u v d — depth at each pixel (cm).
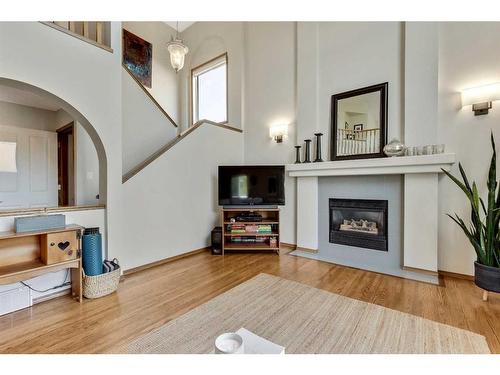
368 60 334
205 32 546
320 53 378
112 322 191
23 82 207
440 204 284
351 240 348
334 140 359
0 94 349
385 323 186
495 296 231
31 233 200
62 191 427
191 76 575
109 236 270
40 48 217
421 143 286
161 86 563
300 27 393
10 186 363
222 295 236
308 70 386
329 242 369
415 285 257
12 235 190
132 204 303
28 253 218
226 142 441
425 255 283
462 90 265
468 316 197
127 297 234
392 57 316
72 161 409
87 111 250
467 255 269
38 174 390
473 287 251
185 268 314
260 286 256
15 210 214
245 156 476
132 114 400
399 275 284
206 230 404
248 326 184
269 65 445
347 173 329
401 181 308
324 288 251
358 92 338
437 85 278
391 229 316
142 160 414
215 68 542
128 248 297
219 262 338
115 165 276
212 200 414
